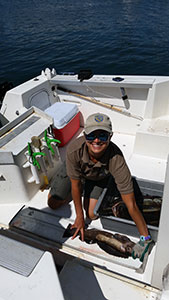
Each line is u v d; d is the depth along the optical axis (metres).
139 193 1.98
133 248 1.64
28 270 0.87
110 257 1.69
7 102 2.90
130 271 1.61
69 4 21.14
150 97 2.77
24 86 2.97
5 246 0.98
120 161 1.45
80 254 1.73
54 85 3.31
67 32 13.23
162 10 16.75
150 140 2.60
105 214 1.79
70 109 3.08
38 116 2.49
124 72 8.50
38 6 21.14
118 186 1.46
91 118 1.36
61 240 1.83
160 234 1.08
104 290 1.52
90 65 9.07
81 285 1.55
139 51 10.12
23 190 2.15
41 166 2.14
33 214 2.05
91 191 1.90
